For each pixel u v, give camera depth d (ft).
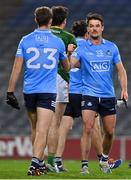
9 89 66.64
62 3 215.72
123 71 72.90
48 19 66.74
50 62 66.13
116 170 82.02
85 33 82.23
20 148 143.64
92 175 68.90
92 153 139.74
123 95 72.08
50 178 61.31
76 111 81.30
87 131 72.33
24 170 82.79
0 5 215.31
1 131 168.76
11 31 206.28
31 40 66.39
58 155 79.15
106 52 72.43
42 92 65.31
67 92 77.25
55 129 76.79
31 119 68.69
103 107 72.59
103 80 72.13
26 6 216.74
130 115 167.32
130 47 196.85
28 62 66.18
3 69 191.93
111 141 74.79
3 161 129.08
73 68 73.77
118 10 212.43
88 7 213.25
